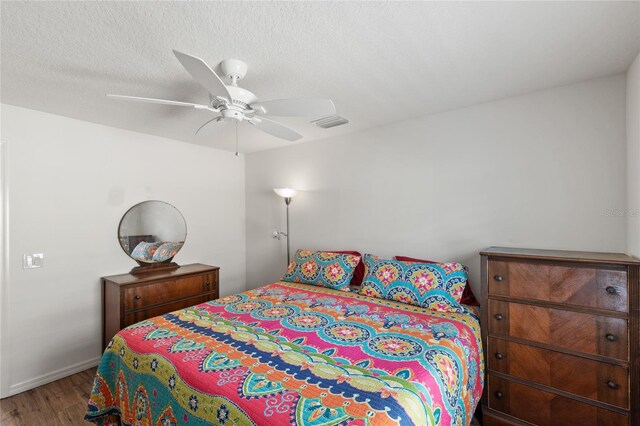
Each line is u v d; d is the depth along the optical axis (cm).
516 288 188
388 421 104
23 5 125
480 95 231
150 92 215
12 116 242
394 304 234
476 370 181
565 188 215
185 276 314
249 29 145
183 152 362
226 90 157
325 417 105
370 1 126
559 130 217
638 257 166
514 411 187
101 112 258
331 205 346
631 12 136
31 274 251
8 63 174
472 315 211
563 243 215
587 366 166
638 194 169
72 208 274
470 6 131
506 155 238
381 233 307
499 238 242
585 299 167
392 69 188
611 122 199
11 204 241
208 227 388
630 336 155
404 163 291
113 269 300
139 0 124
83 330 279
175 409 135
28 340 248
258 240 420
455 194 262
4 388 235
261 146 387
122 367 172
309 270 304
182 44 156
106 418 180
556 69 191
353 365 141
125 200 310
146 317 282
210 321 200
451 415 136
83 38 150
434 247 274
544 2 129
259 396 118
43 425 204
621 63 183
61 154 267
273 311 219
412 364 141
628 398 155
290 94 223
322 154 353
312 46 160
